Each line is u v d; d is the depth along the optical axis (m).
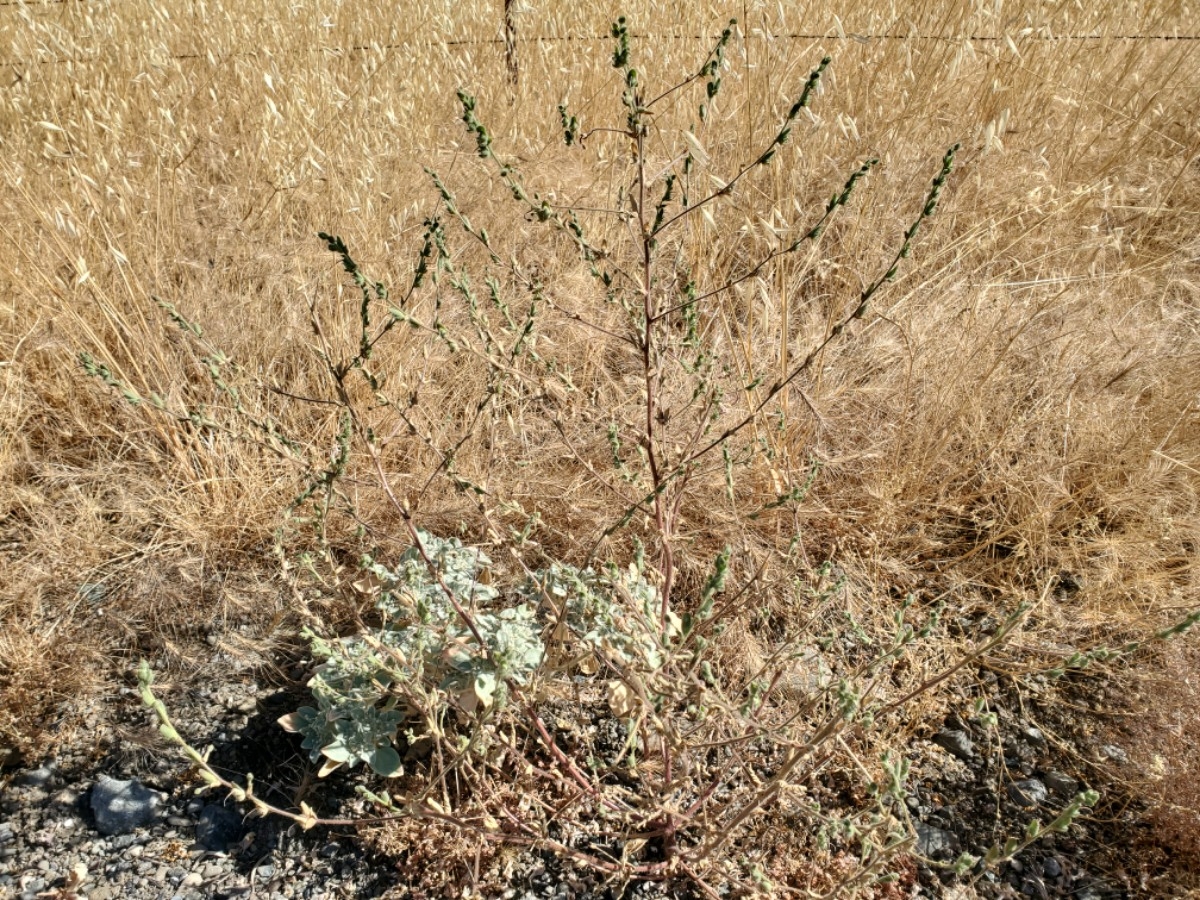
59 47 4.12
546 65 4.60
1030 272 3.69
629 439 2.88
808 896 1.75
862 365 3.29
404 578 2.22
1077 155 4.15
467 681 2.16
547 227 3.68
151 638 2.59
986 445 3.04
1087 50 4.55
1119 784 2.24
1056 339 3.24
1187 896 2.00
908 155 4.04
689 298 2.05
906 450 3.03
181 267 3.59
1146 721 2.32
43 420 3.18
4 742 2.33
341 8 5.25
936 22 4.14
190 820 2.18
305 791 2.21
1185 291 3.79
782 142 1.56
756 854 2.05
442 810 1.87
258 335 3.36
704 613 1.67
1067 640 2.59
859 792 2.18
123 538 2.85
